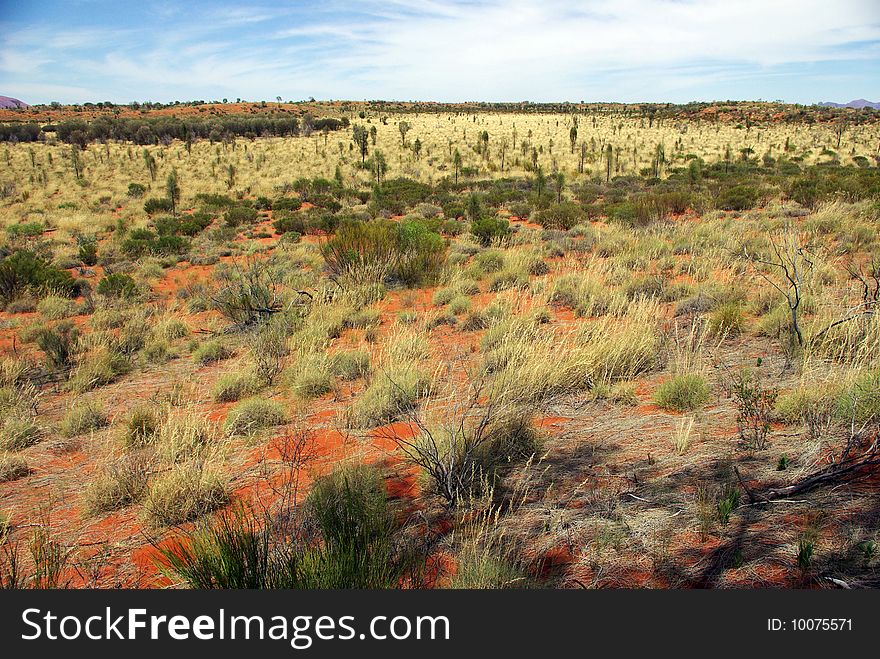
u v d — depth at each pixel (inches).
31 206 1256.2
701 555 113.1
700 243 505.0
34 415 277.7
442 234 771.4
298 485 175.0
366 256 504.4
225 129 3240.7
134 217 1120.2
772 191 860.6
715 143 2581.2
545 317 348.2
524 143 2260.1
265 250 743.1
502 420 185.0
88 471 210.4
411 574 112.9
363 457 189.5
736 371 221.6
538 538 128.0
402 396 234.2
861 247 430.6
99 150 2484.0
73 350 369.1
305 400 258.5
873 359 192.9
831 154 1865.2
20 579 137.7
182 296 538.6
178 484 169.6
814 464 139.9
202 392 291.1
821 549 108.7
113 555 148.6
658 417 192.4
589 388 228.2
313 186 1389.0
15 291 563.2
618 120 4298.7
